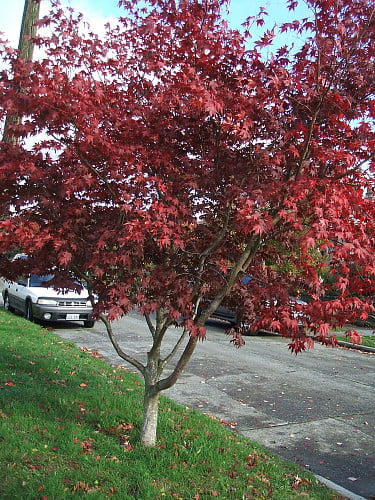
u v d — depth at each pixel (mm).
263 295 4078
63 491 3371
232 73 3951
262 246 4422
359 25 3734
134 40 4422
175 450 4383
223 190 4066
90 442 4352
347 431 5969
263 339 13836
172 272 3977
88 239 4055
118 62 4340
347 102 3699
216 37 3867
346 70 3828
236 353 10906
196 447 4500
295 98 3883
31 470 3650
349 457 5141
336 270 3764
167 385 4266
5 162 3787
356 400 7473
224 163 4062
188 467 4082
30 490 3322
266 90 3736
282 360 10523
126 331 12828
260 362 10023
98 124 3928
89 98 3873
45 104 3555
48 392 5723
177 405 5965
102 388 6250
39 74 3816
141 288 4039
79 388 6129
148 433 4434
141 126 4051
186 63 4078
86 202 4203
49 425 4602
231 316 14812
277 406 6840
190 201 4129
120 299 3736
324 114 3881
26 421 4598
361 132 3949
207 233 4250
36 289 13031
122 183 4137
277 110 3910
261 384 8062
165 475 3873
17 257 4551
